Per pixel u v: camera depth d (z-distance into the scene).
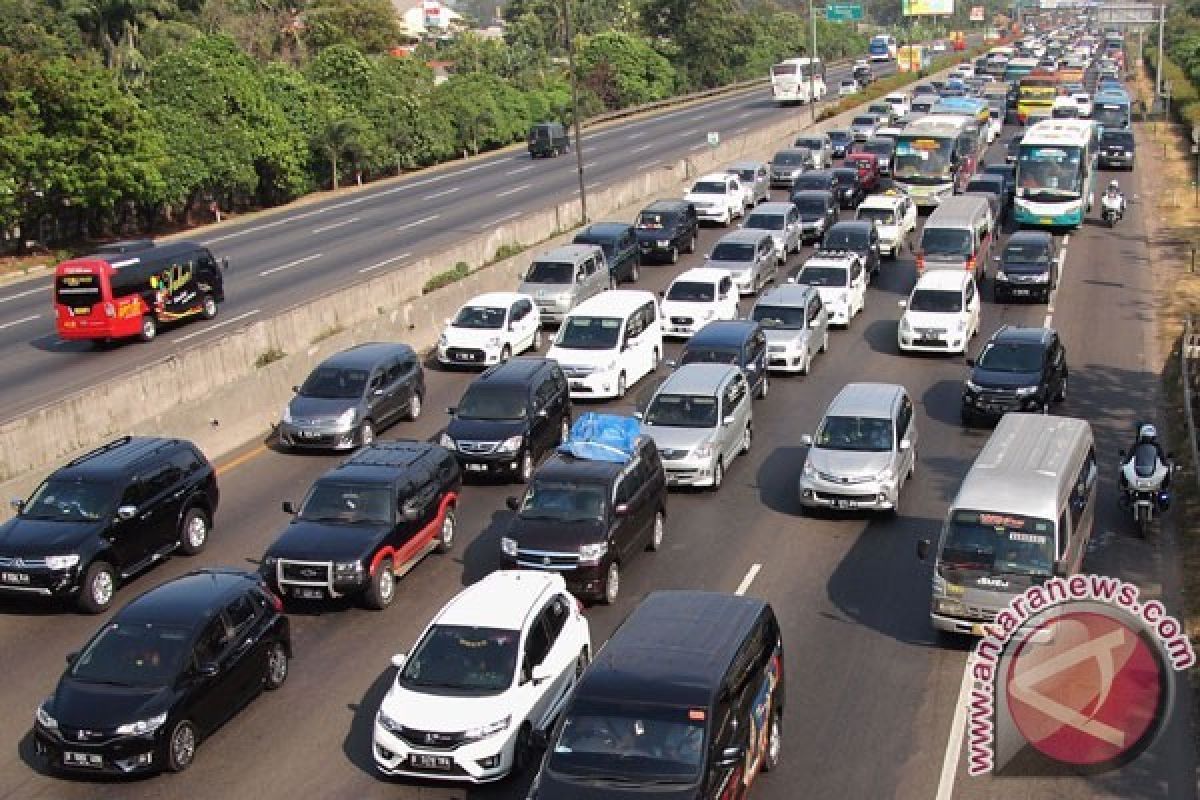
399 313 37.59
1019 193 52.75
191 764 16.48
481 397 28.09
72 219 58.44
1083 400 31.97
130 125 57.28
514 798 15.55
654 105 110.12
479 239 47.62
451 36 174.00
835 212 55.06
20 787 16.05
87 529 21.38
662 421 27.00
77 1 82.00
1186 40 137.75
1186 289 43.53
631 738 13.54
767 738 15.53
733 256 43.78
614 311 34.22
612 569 21.05
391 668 19.11
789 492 26.58
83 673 16.55
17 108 54.47
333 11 109.12
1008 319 40.38
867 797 15.28
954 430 30.33
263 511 25.84
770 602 21.11
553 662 16.92
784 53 151.25
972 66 141.75
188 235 59.78
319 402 29.25
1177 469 26.78
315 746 16.91
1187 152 77.12
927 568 22.52
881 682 18.28
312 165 73.62
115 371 35.56
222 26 95.81
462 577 22.50
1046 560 19.00
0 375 35.66
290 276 48.06
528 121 95.50
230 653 17.34
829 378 35.12
